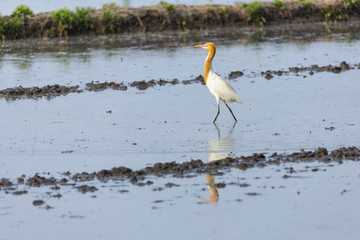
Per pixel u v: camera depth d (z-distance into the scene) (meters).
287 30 47.84
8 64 35.00
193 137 19.77
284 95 26.22
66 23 45.66
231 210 13.66
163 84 29.41
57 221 13.34
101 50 39.62
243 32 47.12
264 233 12.44
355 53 36.41
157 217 13.39
